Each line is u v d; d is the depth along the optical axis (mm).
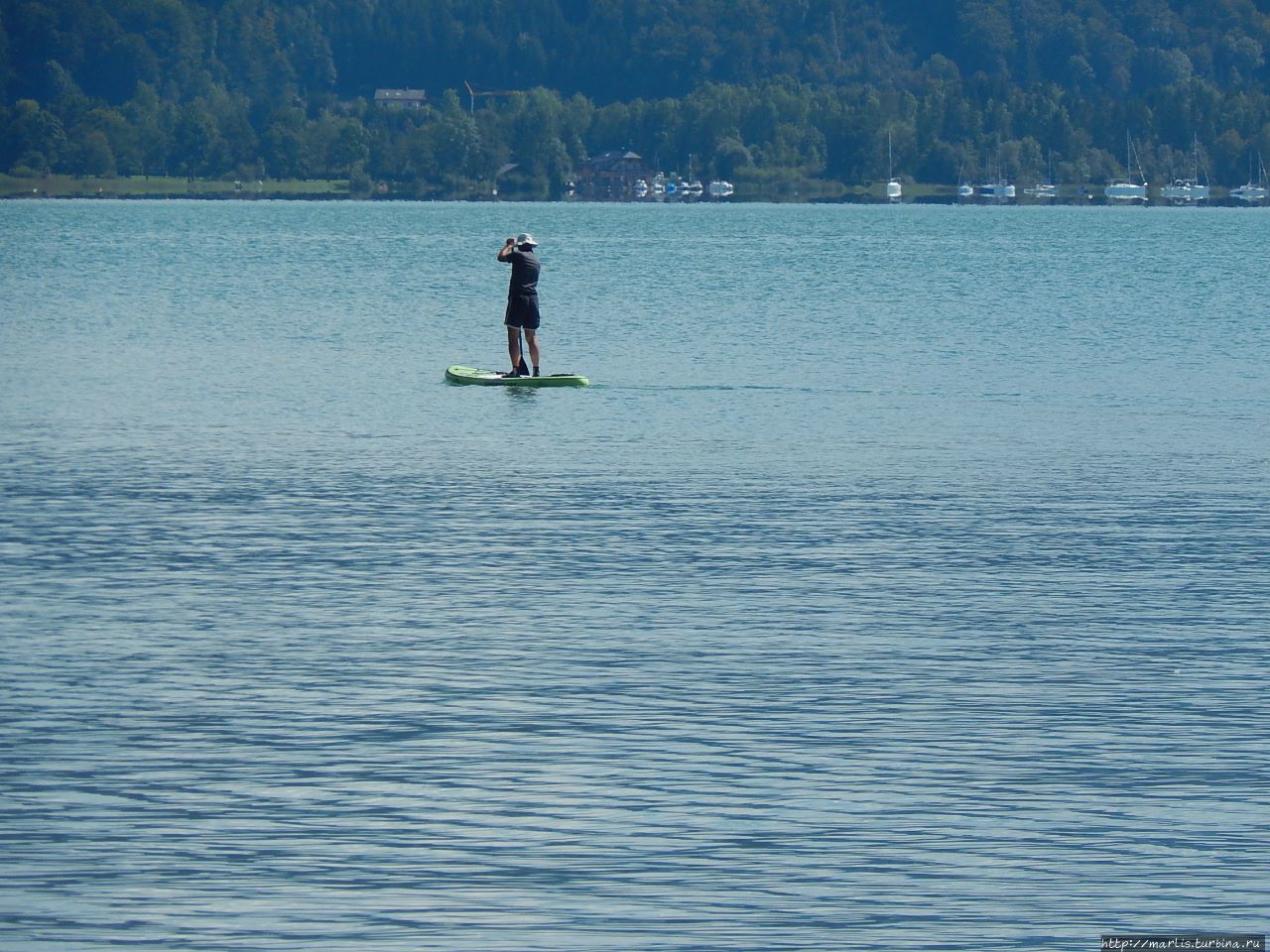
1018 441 80750
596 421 86562
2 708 40312
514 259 101688
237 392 98188
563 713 40250
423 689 41969
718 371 109688
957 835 33562
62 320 148750
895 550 57312
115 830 33531
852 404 93875
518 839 33281
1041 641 46438
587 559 55781
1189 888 31391
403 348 125312
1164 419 88438
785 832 33625
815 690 42031
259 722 39531
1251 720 39969
